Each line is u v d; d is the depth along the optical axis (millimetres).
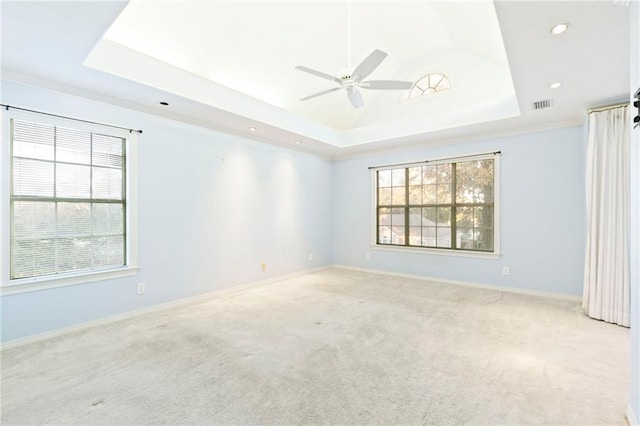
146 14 2848
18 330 2672
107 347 2592
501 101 3918
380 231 5848
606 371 2176
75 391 1951
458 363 2303
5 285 2600
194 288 3988
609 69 2559
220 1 3043
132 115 3410
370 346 2604
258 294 4305
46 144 2859
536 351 2494
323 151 5859
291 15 3514
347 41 4242
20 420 1683
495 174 4496
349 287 4688
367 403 1831
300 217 5645
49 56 2363
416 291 4426
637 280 1553
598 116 3342
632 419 1596
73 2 1740
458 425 1638
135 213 3434
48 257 2887
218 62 3594
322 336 2814
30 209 2779
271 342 2686
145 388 1984
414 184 5406
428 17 3941
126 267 3357
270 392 1942
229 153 4438
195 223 4016
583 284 3496
